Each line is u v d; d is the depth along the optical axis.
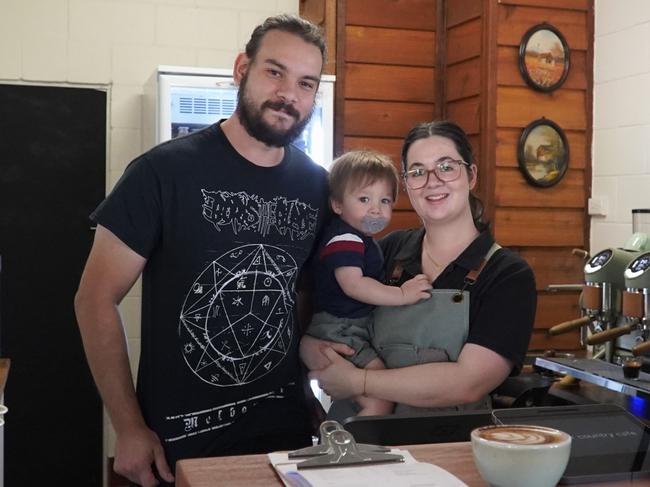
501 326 1.87
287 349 1.96
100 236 1.82
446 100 3.80
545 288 3.59
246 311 1.87
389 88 3.76
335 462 1.15
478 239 1.98
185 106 3.48
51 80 3.88
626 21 3.45
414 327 1.96
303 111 1.86
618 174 3.50
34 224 3.91
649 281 2.18
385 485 1.04
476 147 3.57
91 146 3.94
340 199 2.06
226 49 4.03
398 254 2.13
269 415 1.94
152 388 1.86
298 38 1.83
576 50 3.61
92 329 1.80
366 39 3.73
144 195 1.79
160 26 3.96
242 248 1.86
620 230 3.49
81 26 3.89
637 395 1.91
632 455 1.19
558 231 3.61
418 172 1.98
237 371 1.88
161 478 1.84
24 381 3.93
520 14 3.51
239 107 1.87
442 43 3.80
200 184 1.82
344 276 2.02
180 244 1.81
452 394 1.85
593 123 3.65
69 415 3.99
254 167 1.89
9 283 3.89
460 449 1.25
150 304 1.86
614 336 2.22
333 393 1.98
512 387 2.17
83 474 4.01
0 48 3.82
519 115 3.53
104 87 3.94
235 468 1.15
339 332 2.06
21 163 3.88
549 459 1.01
